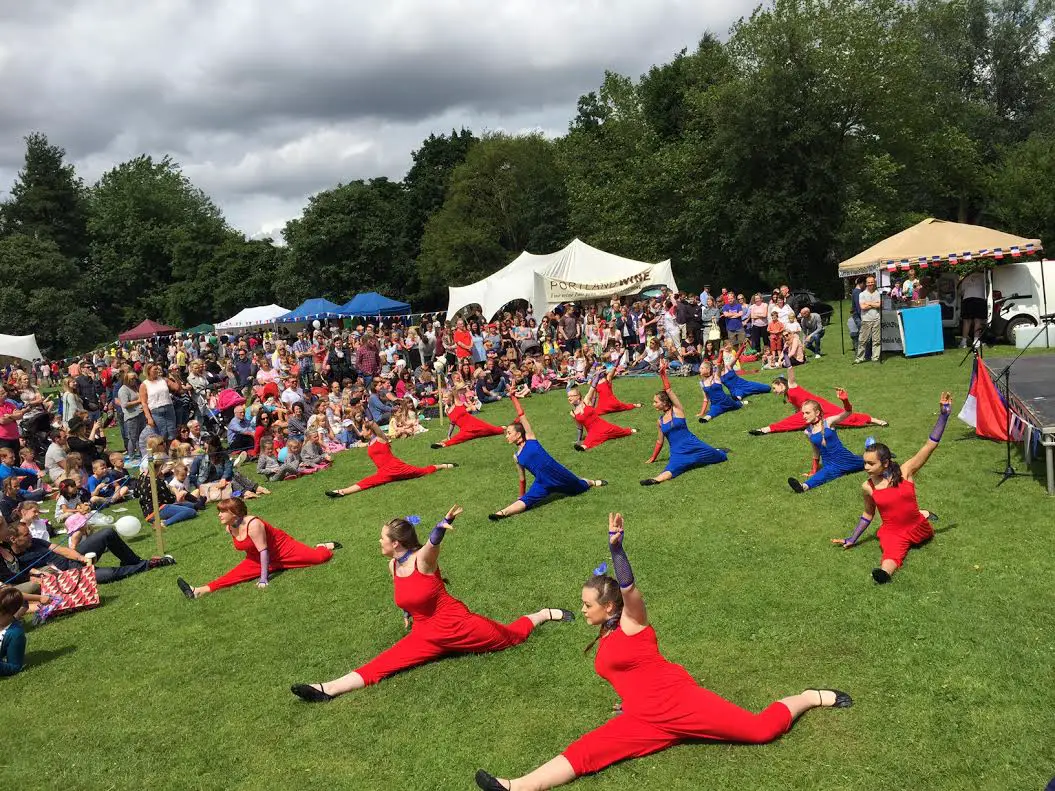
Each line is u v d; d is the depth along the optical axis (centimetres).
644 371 2309
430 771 518
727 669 591
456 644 651
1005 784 442
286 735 582
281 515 1231
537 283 3073
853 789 450
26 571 956
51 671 749
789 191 4178
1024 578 675
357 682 636
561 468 1073
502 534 970
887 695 536
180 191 9431
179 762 566
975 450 1044
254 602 859
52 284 6581
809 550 798
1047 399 927
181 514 1303
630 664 499
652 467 1209
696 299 2842
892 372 1672
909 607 650
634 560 826
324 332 3684
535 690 599
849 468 1002
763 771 473
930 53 5212
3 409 1706
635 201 4947
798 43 4088
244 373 2586
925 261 1823
